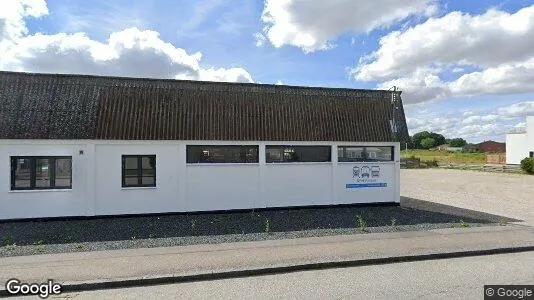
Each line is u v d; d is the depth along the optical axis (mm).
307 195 14789
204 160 13695
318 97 15273
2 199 11898
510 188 23219
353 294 5910
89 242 9281
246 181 14086
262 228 11102
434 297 5738
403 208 15156
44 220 12211
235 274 6949
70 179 12492
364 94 15961
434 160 50062
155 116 13125
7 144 11859
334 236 9812
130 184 13000
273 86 14984
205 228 11102
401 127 15859
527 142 47781
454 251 8242
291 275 6996
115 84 13328
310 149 14906
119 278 6516
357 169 15398
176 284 6551
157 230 10805
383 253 8094
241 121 13914
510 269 7184
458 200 17641
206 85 14234
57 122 12219
